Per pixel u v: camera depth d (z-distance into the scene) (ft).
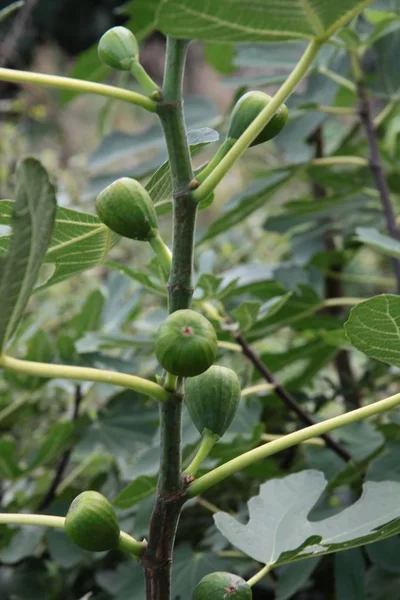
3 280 2.85
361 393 6.19
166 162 3.22
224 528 3.48
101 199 3.07
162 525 3.08
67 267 3.47
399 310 3.15
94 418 5.57
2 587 5.05
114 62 3.10
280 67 6.39
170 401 3.02
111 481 5.81
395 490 3.48
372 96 6.38
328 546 3.25
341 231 7.22
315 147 7.82
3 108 11.03
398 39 6.28
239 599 3.07
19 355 6.73
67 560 4.90
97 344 5.16
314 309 5.75
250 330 5.62
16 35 11.76
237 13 3.02
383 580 4.57
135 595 4.44
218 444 4.34
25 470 5.21
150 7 6.64
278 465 5.75
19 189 2.79
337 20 3.04
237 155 3.01
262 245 9.14
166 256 3.07
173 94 3.04
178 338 2.91
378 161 6.02
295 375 5.88
